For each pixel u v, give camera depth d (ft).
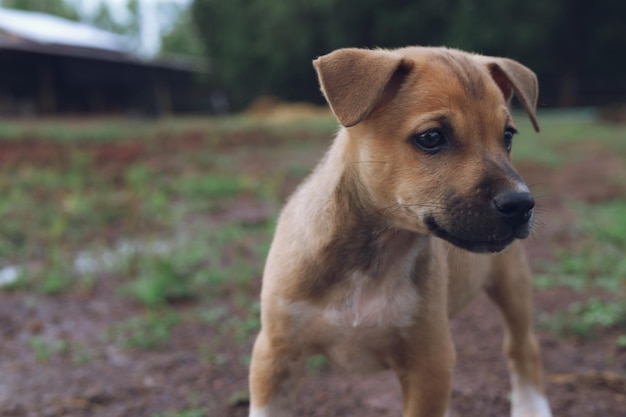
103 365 2.69
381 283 1.93
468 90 1.84
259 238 4.38
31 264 3.84
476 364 2.70
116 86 20.08
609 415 2.38
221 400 2.48
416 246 1.93
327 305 1.94
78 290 3.40
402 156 1.85
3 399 2.47
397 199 1.86
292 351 1.99
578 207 5.32
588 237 4.41
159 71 21.71
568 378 2.58
